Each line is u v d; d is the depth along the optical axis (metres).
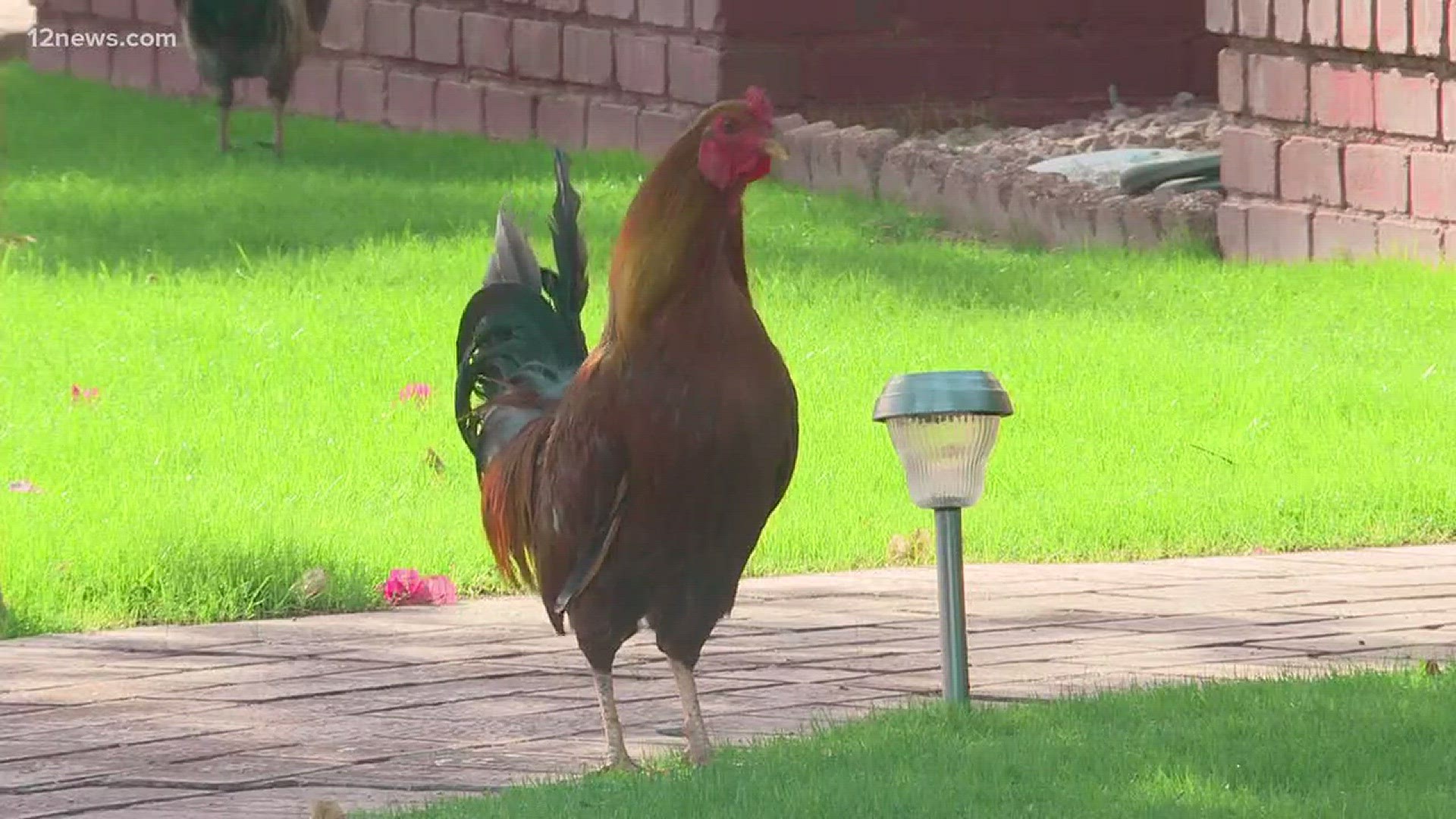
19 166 27.97
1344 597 11.79
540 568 8.35
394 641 10.80
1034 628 10.98
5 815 7.68
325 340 19.09
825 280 22.06
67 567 11.73
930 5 30.02
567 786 7.66
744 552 8.10
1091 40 30.81
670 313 7.79
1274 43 24.05
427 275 21.92
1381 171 22.94
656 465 7.82
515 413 8.94
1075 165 27.05
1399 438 16.14
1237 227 24.41
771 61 29.23
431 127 33.50
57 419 16.05
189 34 29.00
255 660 10.36
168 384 17.42
